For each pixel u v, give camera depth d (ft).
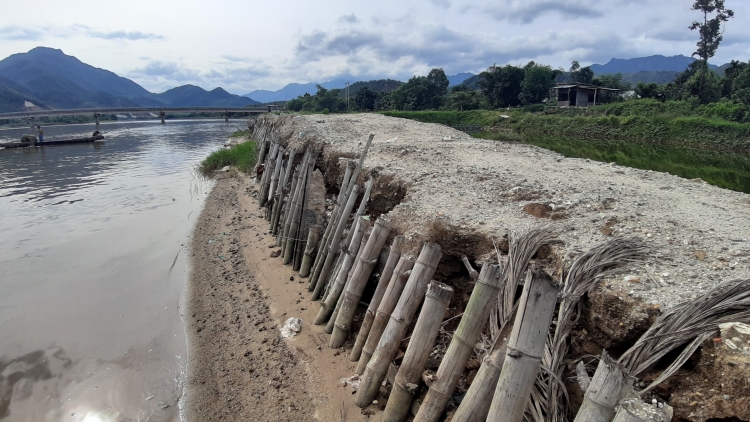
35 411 22.68
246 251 41.27
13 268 39.73
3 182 77.97
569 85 200.44
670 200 29.35
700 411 12.52
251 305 31.24
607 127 141.38
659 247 20.12
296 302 31.04
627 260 18.47
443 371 16.62
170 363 25.89
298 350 25.34
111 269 39.19
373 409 20.22
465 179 34.53
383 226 24.54
